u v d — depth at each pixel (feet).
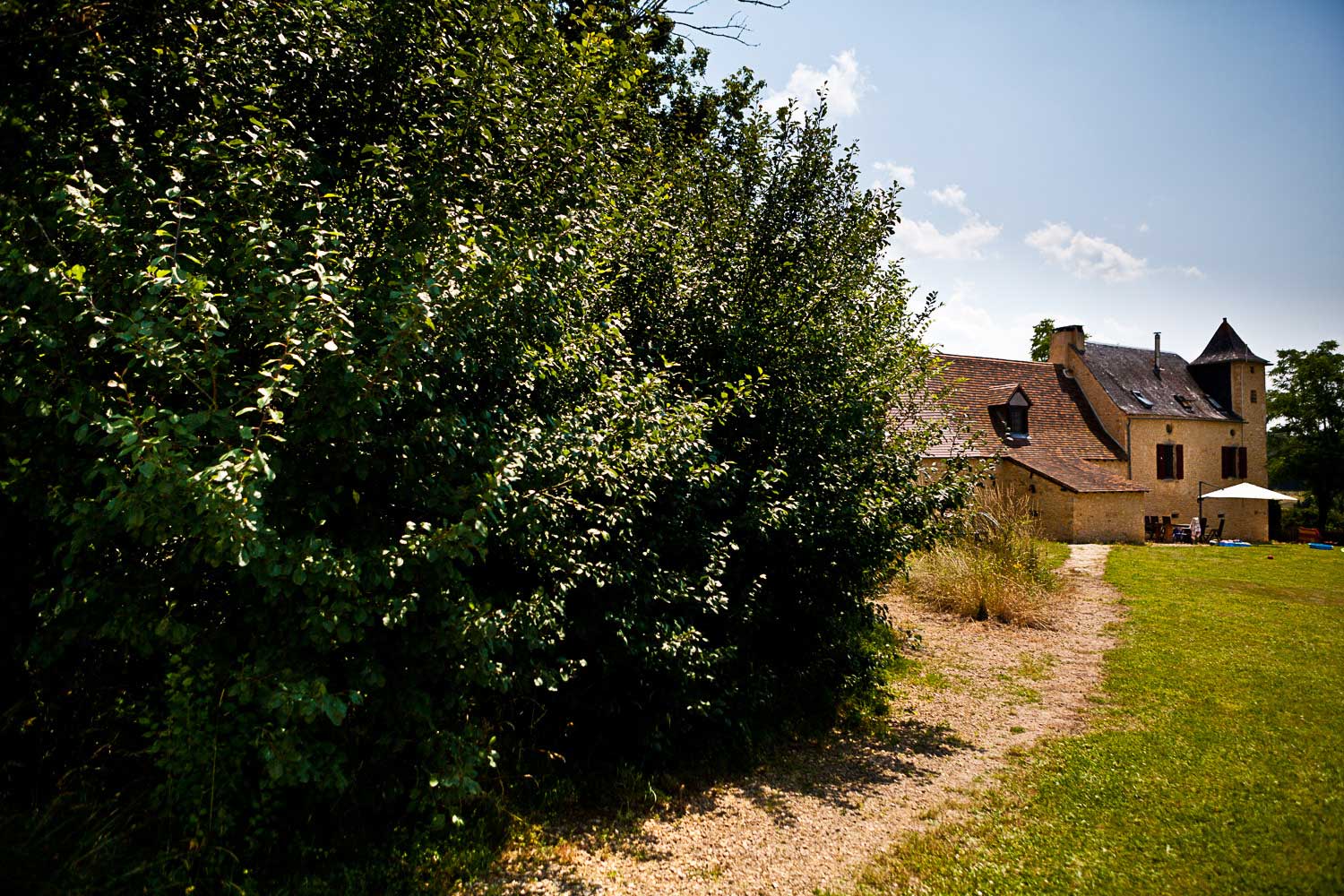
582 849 14.66
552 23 16.15
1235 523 115.24
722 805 17.13
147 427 9.42
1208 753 19.36
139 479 9.14
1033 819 15.90
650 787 17.16
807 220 24.39
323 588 10.42
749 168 24.38
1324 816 15.48
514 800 15.72
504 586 15.39
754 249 23.68
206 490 8.60
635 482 15.89
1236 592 45.42
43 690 12.12
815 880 13.69
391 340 10.26
